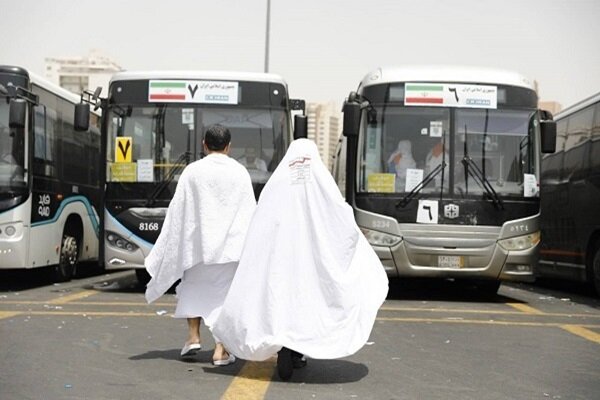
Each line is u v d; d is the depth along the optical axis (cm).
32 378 596
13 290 1313
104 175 1275
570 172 1545
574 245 1512
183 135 1276
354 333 578
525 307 1185
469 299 1292
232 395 550
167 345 752
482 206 1216
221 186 638
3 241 1223
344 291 581
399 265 1212
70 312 987
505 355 740
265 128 1284
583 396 577
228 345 596
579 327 953
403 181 1225
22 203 1237
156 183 1262
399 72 1266
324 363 679
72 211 1488
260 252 593
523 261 1215
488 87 1255
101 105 1298
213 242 631
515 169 1236
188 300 648
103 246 1268
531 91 1270
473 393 576
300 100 1331
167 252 648
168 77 1288
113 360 671
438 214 1212
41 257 1312
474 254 1205
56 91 1412
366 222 1223
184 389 566
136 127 1280
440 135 1239
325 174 598
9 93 1239
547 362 710
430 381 614
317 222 589
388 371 650
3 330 826
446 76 1257
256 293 589
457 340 823
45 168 1335
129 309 1033
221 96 1285
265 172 1271
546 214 1689
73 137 1506
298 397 550
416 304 1180
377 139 1241
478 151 1236
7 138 1236
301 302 579
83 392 553
